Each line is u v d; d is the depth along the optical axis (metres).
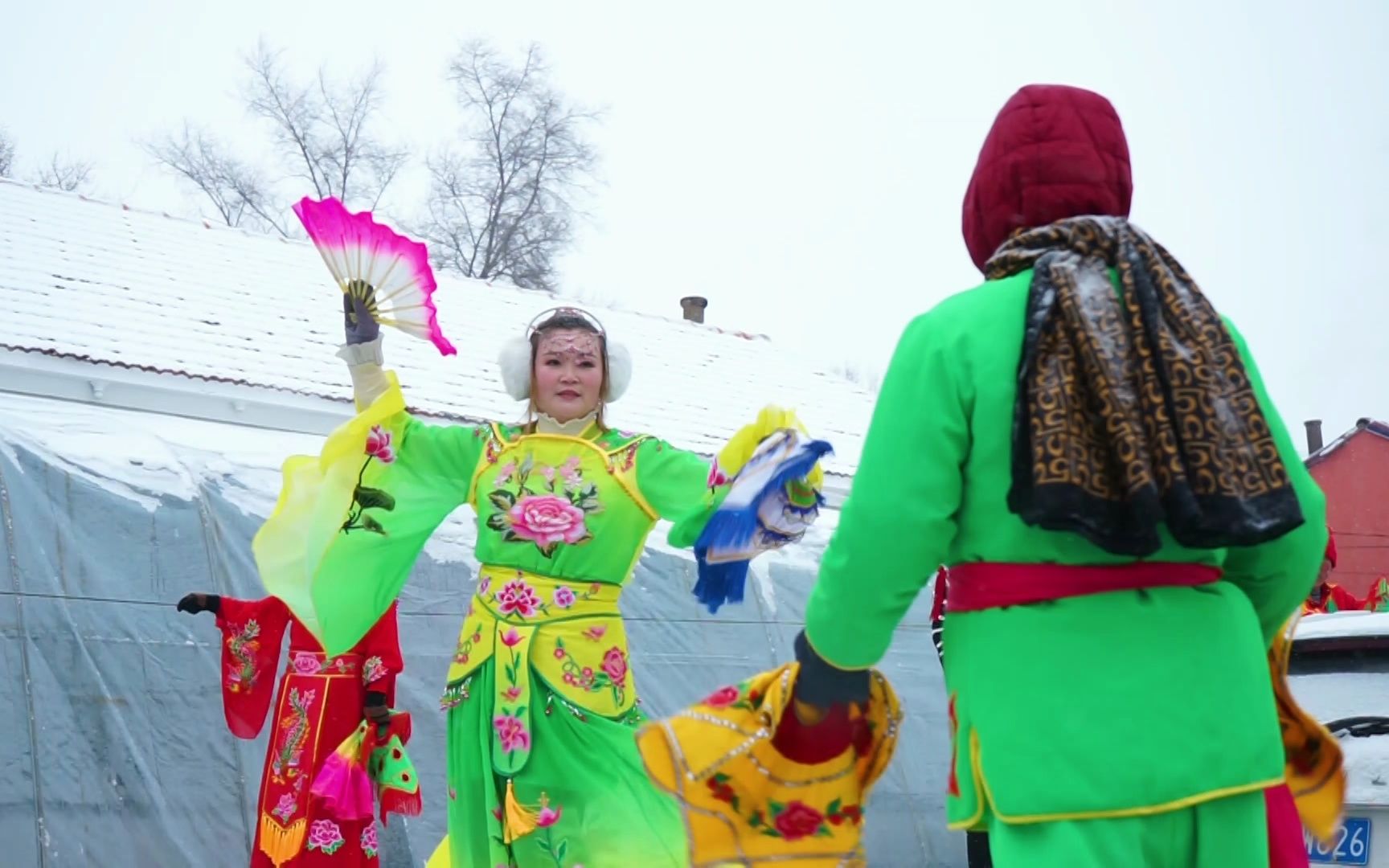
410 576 7.42
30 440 6.75
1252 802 1.90
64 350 7.79
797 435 3.69
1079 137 2.18
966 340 2.02
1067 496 1.87
